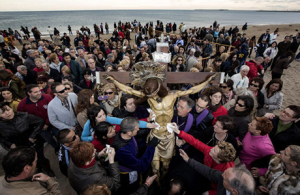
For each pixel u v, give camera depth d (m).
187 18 96.44
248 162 2.42
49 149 3.99
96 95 3.60
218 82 2.39
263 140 2.27
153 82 1.98
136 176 2.37
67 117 3.16
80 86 4.70
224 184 1.58
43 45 9.44
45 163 3.00
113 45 9.98
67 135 2.18
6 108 2.53
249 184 1.40
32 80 4.88
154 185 2.52
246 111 2.78
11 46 9.16
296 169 1.78
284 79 7.93
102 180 1.84
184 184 2.04
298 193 1.81
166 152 2.32
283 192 1.90
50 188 1.81
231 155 1.86
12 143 2.76
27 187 1.59
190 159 2.13
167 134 2.26
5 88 3.42
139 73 2.09
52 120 3.04
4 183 1.57
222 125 2.17
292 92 6.75
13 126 2.65
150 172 2.86
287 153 1.78
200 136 2.64
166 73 2.27
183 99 2.39
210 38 10.89
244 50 8.35
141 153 2.65
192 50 6.16
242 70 4.17
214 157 2.02
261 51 9.23
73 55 7.06
